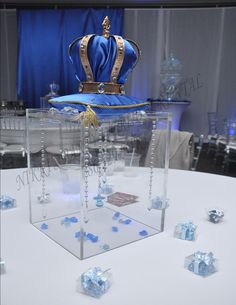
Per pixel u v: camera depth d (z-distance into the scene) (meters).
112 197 0.98
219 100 5.64
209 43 5.50
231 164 4.37
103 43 0.81
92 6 5.53
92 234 0.76
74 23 5.59
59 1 5.40
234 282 0.59
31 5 5.57
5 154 1.95
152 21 5.60
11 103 5.03
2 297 0.54
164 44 5.66
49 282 0.58
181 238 0.77
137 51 0.88
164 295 0.55
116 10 5.54
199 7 5.41
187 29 5.54
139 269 0.63
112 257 0.67
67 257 0.67
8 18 5.74
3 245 0.72
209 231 0.82
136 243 0.74
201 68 5.62
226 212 0.96
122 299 0.53
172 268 0.63
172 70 5.57
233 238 0.78
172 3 5.41
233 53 5.41
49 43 5.69
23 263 0.65
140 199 0.97
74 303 0.52
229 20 5.34
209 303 0.53
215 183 1.30
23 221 0.86
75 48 0.84
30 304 0.52
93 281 0.55
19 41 5.70
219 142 4.46
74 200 0.87
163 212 0.84
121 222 0.83
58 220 0.84
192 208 1.00
